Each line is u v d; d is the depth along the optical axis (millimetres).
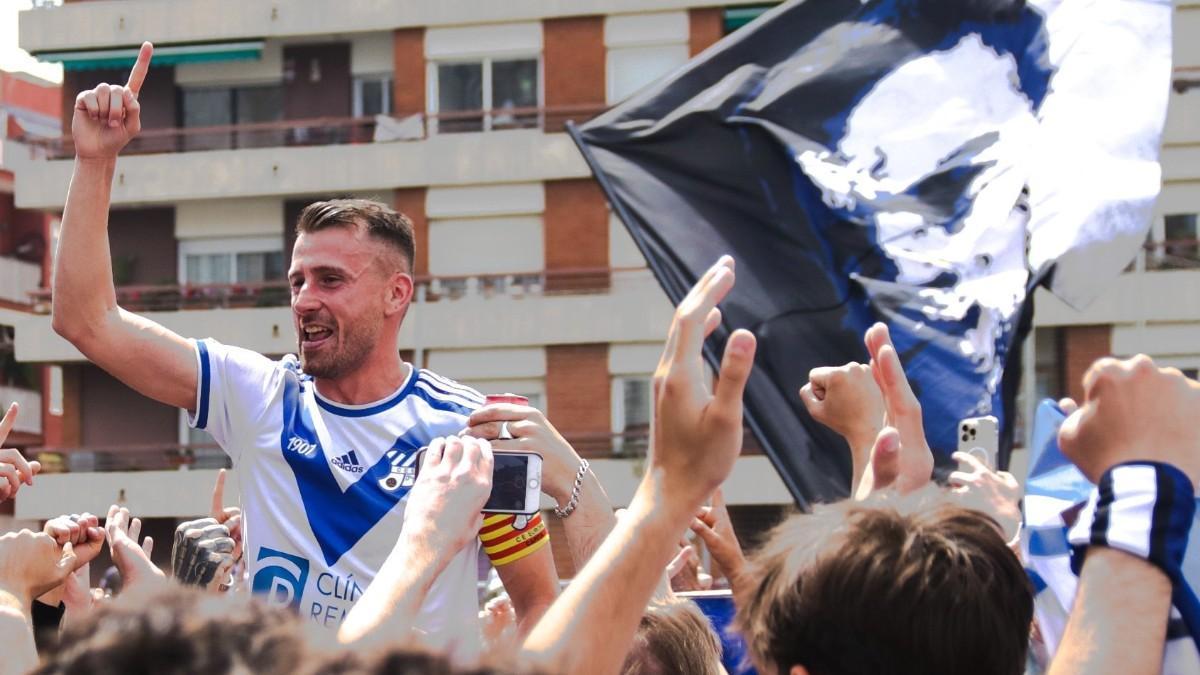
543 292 22234
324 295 3396
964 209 5734
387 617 1911
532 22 22594
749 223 5859
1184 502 1649
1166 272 20188
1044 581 2223
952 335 5547
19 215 29172
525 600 3236
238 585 3582
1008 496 2701
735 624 2082
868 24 5980
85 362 23547
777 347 5723
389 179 22578
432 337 22203
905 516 1901
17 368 28172
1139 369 1696
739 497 20969
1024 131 5801
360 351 3422
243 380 3463
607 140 5980
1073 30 5824
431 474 2104
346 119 22984
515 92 22703
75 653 1235
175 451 23250
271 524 3393
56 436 28875
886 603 1789
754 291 5789
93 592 3844
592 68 22391
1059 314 20375
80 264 3277
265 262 23312
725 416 1830
